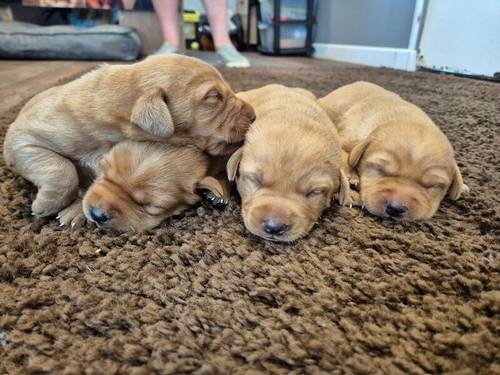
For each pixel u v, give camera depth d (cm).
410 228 26
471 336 17
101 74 27
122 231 24
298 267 21
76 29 94
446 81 74
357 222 27
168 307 19
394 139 30
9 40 89
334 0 120
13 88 58
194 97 27
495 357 16
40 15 111
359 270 22
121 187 24
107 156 25
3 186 29
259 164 26
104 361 16
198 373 15
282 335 17
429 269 22
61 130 26
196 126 27
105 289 20
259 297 19
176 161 25
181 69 27
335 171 27
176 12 94
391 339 17
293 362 16
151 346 17
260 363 16
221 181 29
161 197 25
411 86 68
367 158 31
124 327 18
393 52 97
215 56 109
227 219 26
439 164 29
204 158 27
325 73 82
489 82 75
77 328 18
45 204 25
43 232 24
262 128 28
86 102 26
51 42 91
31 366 16
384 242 24
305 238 25
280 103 32
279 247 24
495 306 19
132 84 26
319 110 32
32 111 28
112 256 22
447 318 18
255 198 25
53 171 26
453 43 84
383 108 37
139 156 25
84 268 21
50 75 70
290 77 75
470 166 36
